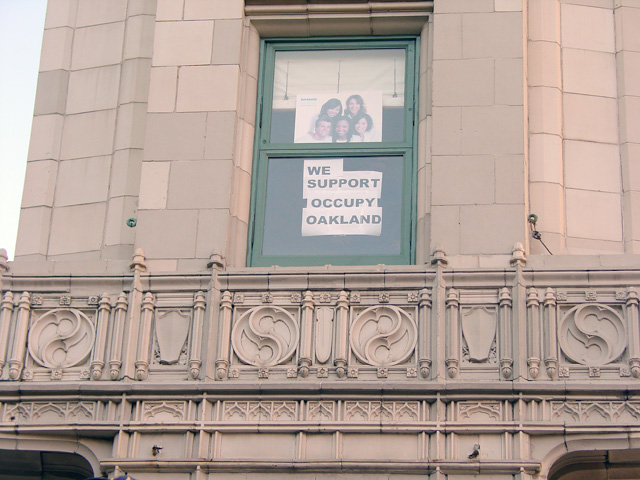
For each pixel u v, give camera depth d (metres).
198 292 17.31
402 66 19.11
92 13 20.17
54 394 16.91
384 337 16.80
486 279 16.97
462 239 17.42
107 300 17.33
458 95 18.23
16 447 16.80
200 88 18.67
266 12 19.25
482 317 16.81
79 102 19.56
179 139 18.38
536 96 18.84
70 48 19.98
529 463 15.77
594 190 18.36
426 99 18.64
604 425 15.95
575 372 16.42
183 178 18.14
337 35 19.34
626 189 18.31
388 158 18.58
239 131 18.64
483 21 18.66
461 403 16.31
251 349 16.98
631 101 18.86
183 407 16.64
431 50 18.84
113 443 16.55
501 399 16.27
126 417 16.69
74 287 17.55
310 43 19.36
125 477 15.48
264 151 18.75
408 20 19.08
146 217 17.95
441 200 17.66
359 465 15.98
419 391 16.33
